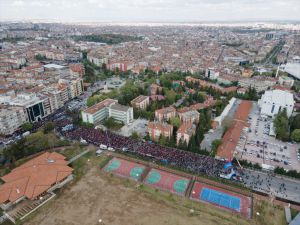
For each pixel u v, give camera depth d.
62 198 163.62
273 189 171.50
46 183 169.00
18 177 174.12
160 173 188.75
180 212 152.00
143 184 177.00
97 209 153.88
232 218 147.75
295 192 169.25
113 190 170.88
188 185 175.88
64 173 179.75
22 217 148.38
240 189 171.50
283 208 155.25
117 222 144.12
